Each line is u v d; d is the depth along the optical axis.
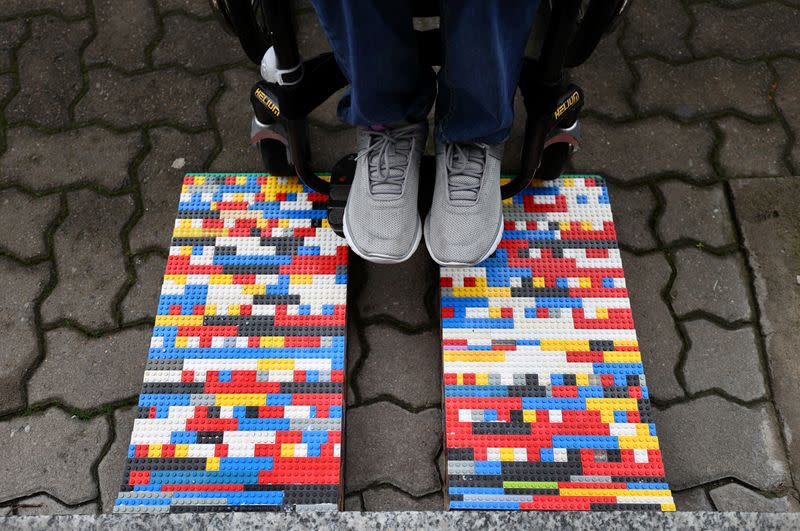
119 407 1.82
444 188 1.68
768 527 1.41
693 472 1.74
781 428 1.78
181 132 2.19
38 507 1.72
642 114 2.21
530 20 1.29
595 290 1.84
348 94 1.63
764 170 2.11
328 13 1.30
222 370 1.73
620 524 1.42
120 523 1.43
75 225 2.05
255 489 1.60
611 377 1.73
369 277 1.97
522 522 1.43
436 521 1.43
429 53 1.58
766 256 1.97
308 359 1.75
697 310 1.92
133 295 1.96
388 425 1.79
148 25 2.38
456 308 1.81
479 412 1.69
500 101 1.41
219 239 1.91
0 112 2.23
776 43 2.33
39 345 1.89
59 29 2.38
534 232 1.92
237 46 2.33
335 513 1.44
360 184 1.69
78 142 2.18
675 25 2.36
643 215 2.05
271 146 1.87
